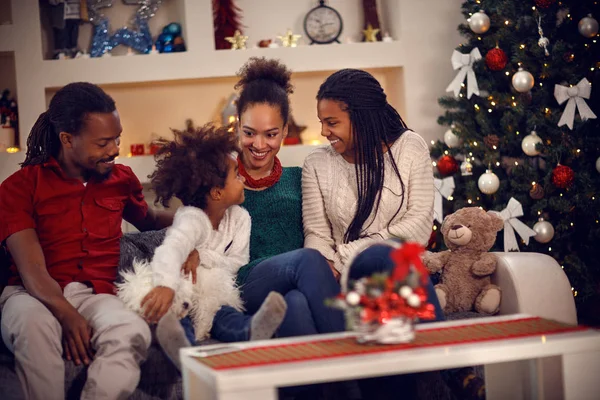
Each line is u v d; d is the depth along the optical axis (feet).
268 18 14.98
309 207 8.19
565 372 5.42
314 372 4.97
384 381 6.88
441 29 14.49
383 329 5.49
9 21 14.15
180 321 6.98
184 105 14.87
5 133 13.92
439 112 14.48
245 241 7.75
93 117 7.52
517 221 11.93
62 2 14.15
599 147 12.24
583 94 11.89
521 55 12.30
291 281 6.88
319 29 14.80
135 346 6.77
